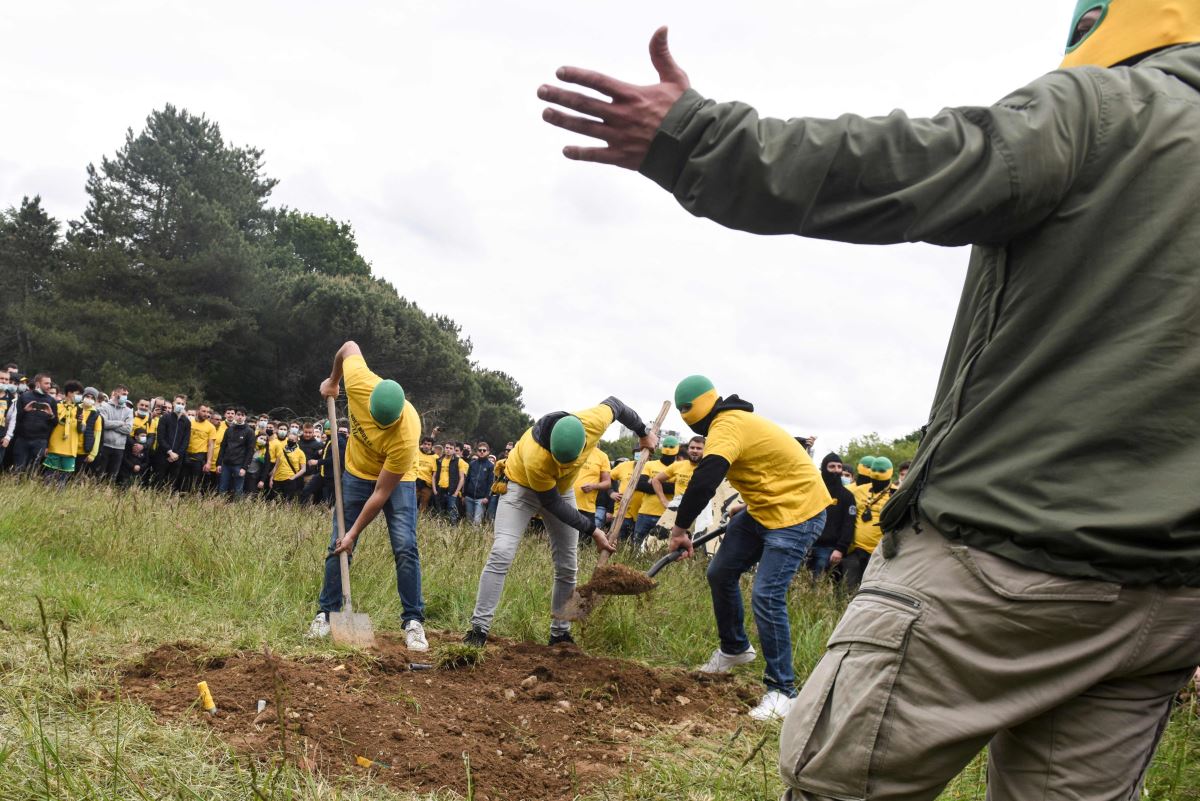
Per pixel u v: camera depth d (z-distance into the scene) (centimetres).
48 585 544
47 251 3766
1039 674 146
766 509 505
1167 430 139
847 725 154
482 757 354
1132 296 142
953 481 153
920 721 150
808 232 143
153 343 3222
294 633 545
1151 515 137
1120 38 166
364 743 349
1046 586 143
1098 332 144
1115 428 140
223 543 706
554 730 406
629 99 142
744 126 140
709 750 397
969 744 150
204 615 560
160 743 311
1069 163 141
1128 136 145
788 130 140
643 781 348
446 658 484
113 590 575
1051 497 143
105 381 3102
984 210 140
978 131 142
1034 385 148
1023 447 147
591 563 832
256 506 963
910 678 151
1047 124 141
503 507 559
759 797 334
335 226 5456
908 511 160
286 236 5159
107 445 1349
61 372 3284
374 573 702
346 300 3431
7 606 482
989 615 146
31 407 1188
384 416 499
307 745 336
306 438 1470
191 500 976
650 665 582
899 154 138
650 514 1230
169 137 3784
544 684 466
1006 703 148
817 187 139
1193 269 141
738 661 574
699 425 527
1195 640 146
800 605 693
